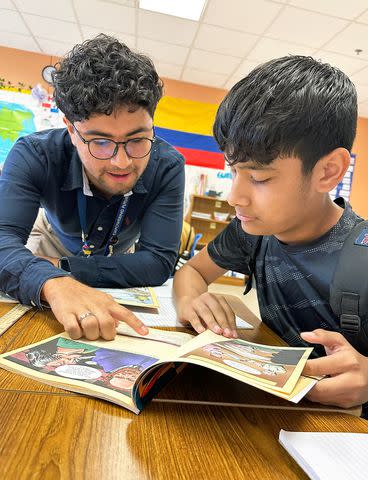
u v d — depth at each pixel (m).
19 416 0.37
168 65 4.35
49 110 4.51
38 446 0.33
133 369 0.49
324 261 0.74
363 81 4.09
